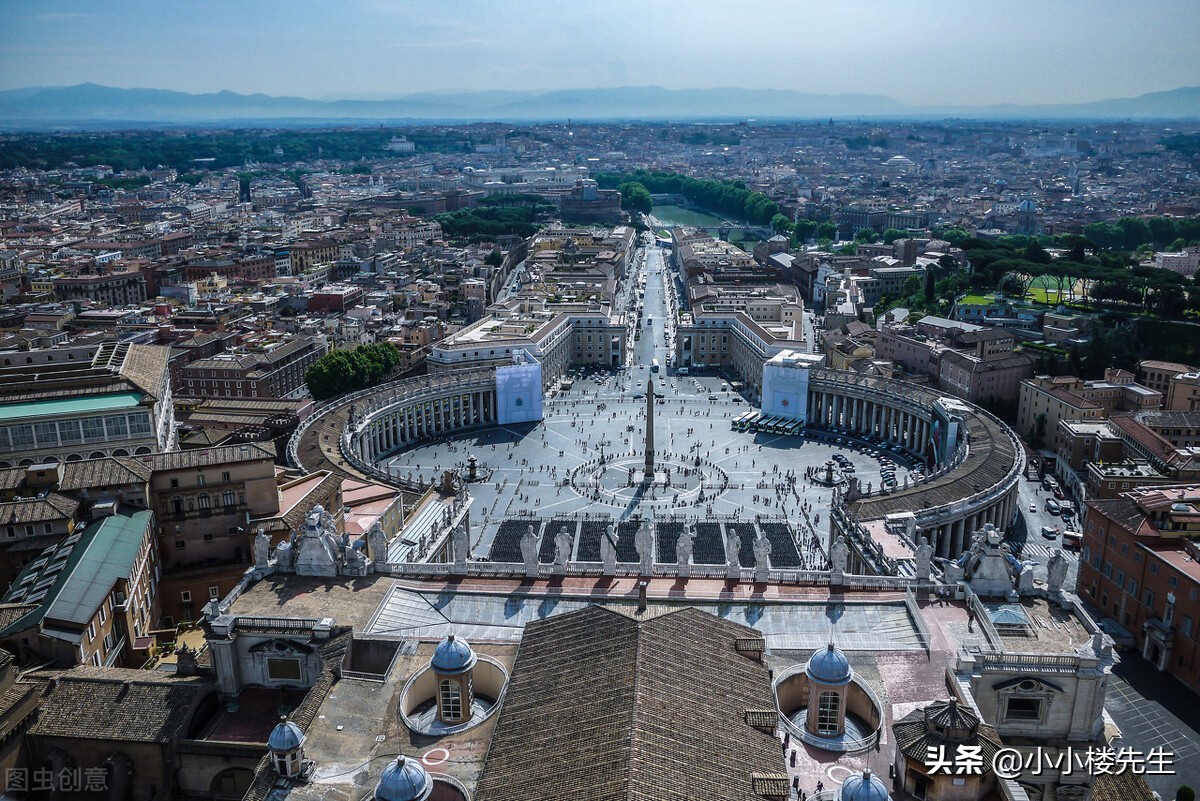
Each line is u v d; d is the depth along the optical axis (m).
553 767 75.69
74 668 109.62
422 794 74.62
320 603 112.94
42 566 134.12
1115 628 165.88
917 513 187.88
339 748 88.06
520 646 97.12
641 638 88.81
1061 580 111.19
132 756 97.88
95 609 122.50
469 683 91.25
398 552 145.62
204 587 152.75
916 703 93.69
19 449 188.75
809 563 193.25
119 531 140.00
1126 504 171.50
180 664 107.94
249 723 101.00
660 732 76.81
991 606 110.25
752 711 84.38
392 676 98.69
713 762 76.12
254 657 105.38
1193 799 116.50
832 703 89.12
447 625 111.25
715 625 96.56
